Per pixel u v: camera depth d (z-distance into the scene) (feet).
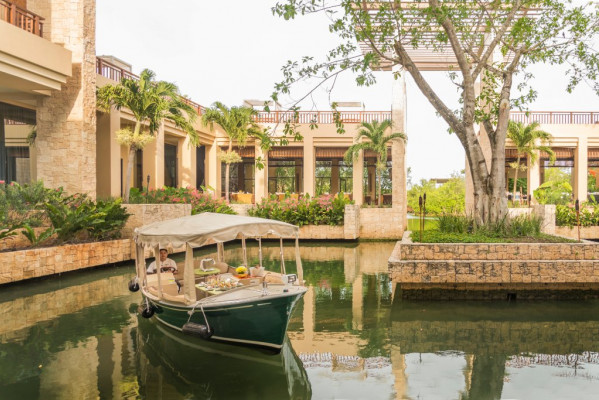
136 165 73.36
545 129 83.05
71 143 50.01
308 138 84.58
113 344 25.30
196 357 23.65
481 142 77.97
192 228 26.02
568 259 33.96
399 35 39.04
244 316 22.90
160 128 68.49
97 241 48.14
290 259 55.72
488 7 46.57
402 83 78.18
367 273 46.73
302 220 77.51
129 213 51.85
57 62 46.39
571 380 20.72
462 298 35.04
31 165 57.36
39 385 19.77
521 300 34.60
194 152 78.64
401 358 23.49
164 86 58.44
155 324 28.99
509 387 19.97
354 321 29.99
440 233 41.81
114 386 19.83
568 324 28.96
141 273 30.32
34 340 25.67
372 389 19.83
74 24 50.08
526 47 41.11
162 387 19.81
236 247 67.87
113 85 58.65
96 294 36.29
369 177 99.40
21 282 39.29
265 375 21.36
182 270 33.81
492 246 34.47
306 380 20.75
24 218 43.98
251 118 77.20
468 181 80.89
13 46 40.93
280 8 33.68
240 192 89.04
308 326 29.04
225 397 18.99
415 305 33.78
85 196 48.85
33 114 57.88
